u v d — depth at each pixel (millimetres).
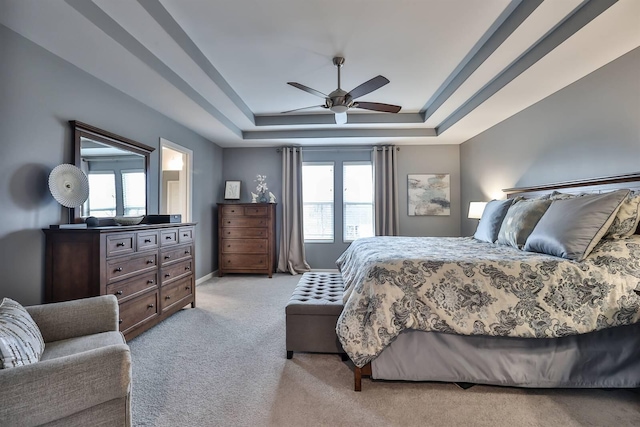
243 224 5156
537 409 1659
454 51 2791
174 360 2219
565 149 2932
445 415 1613
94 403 1100
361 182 5672
